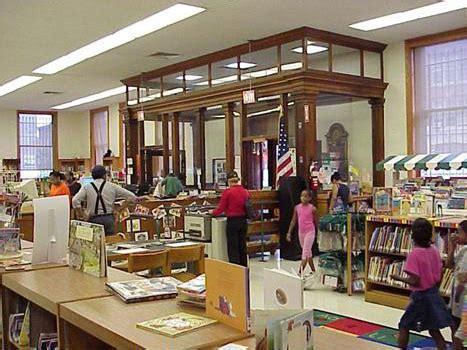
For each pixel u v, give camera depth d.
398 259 5.85
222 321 1.97
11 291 3.03
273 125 9.83
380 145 9.91
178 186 10.92
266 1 7.24
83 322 2.08
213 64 10.75
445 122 9.16
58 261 3.30
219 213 7.68
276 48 9.35
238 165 10.54
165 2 7.14
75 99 16.55
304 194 7.20
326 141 10.30
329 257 6.55
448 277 4.95
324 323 5.14
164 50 10.13
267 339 1.56
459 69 8.95
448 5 7.55
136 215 7.42
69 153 19.41
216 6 7.41
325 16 8.03
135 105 13.02
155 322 1.98
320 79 9.02
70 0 6.98
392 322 5.16
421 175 9.38
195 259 4.77
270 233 9.17
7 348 3.04
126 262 4.63
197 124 11.71
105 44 9.57
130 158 13.39
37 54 10.28
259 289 6.17
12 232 3.55
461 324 3.79
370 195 9.52
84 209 6.44
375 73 9.93
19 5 7.17
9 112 18.45
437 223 5.16
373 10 7.74
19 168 18.02
